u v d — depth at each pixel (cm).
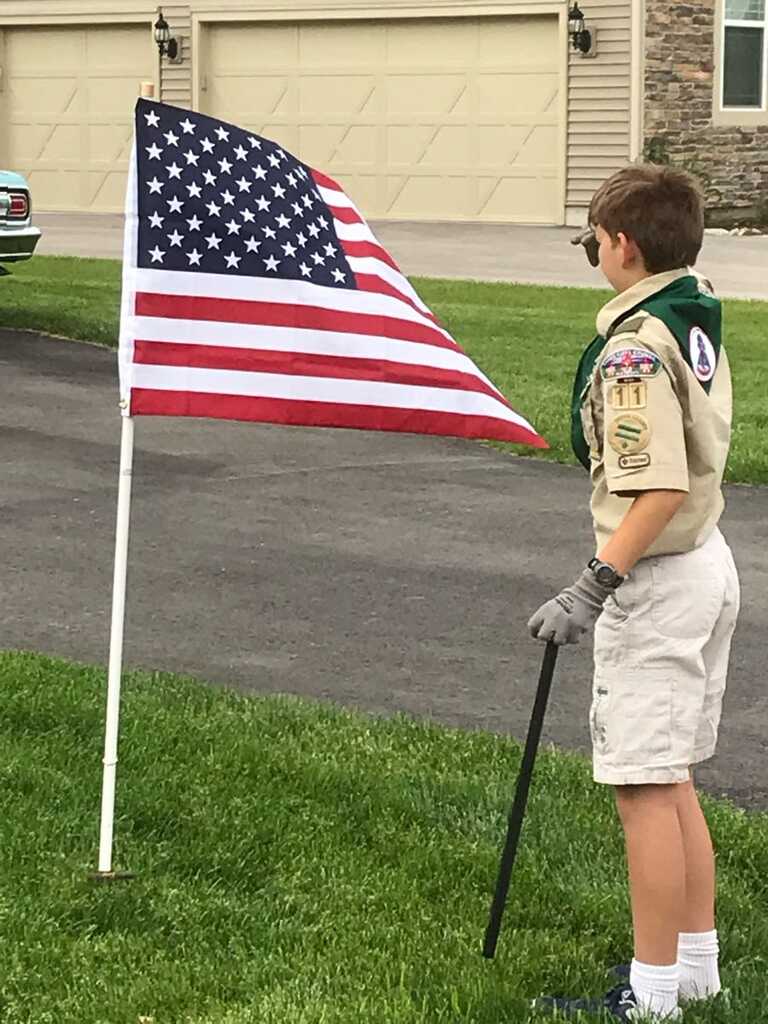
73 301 1426
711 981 339
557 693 562
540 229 2078
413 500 836
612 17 2028
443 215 2183
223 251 386
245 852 410
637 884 325
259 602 659
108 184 2380
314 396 387
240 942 366
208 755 472
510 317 1378
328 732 499
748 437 955
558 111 2083
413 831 429
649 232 318
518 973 350
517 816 349
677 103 2069
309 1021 324
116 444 950
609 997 338
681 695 318
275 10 2222
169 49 2283
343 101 2219
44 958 354
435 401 393
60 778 446
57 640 607
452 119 2156
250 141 397
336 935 369
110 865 393
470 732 510
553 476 897
